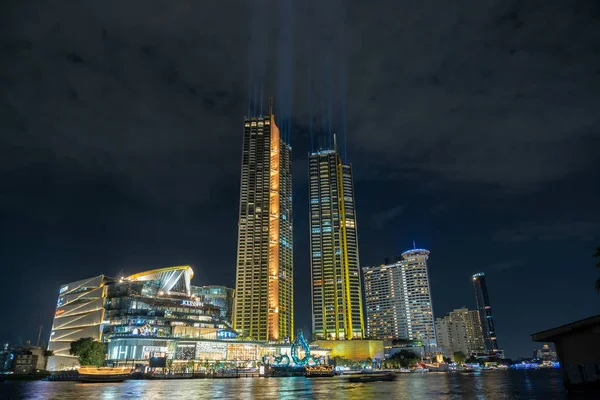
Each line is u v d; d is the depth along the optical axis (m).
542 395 67.25
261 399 70.38
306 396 76.56
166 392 90.12
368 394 80.50
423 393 81.00
